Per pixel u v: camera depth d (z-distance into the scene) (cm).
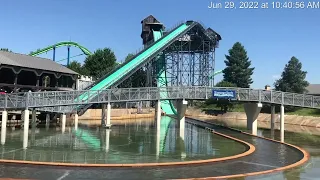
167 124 6969
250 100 5594
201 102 13775
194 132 5403
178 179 2045
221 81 13650
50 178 2014
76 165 2284
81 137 4206
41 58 7731
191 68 10125
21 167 2273
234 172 2300
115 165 2302
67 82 8062
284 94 5662
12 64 6184
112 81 6831
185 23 9544
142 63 7488
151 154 3030
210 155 3027
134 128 5875
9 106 4509
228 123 8431
